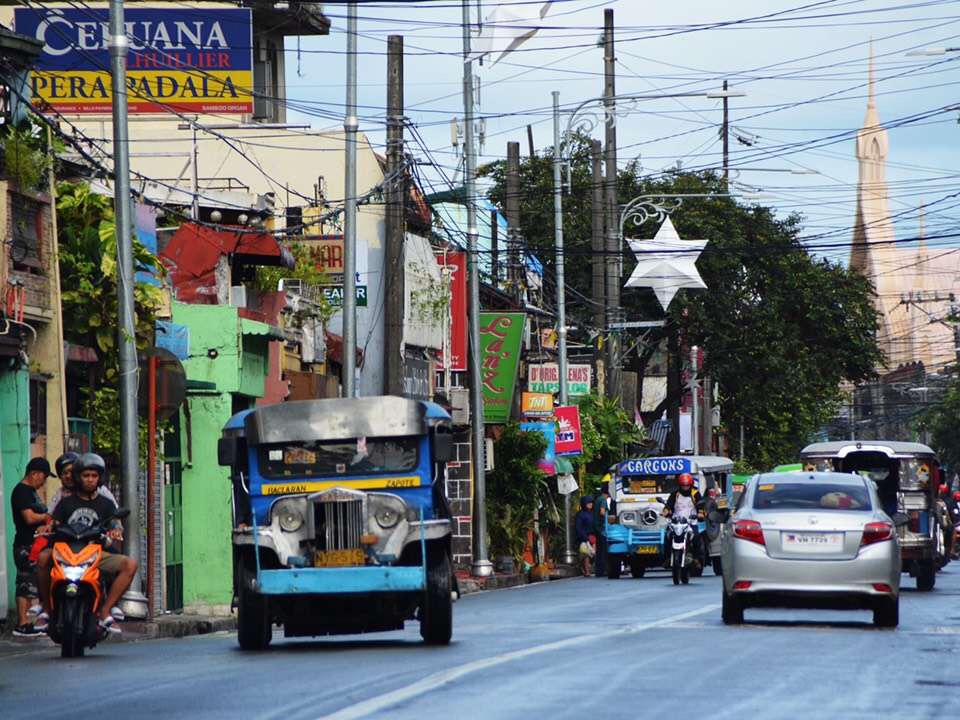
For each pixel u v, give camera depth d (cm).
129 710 2516
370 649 3722
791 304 15200
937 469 7606
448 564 3816
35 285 4981
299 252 8406
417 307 9362
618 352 12912
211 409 6256
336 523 3784
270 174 9469
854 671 3100
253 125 8694
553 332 13025
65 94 8350
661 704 2531
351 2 6222
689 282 11325
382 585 3744
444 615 3781
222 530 6172
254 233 6844
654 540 9644
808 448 7688
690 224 14612
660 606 5662
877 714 2434
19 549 4206
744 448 19562
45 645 4088
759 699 2614
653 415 17000
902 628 4438
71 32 8338
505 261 12469
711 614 5041
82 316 5266
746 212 14875
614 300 11869
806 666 3189
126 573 3759
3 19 8394
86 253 5281
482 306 11294
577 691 2702
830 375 15650
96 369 5441
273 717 2381
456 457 10106
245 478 3941
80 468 3756
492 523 10175
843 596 4403
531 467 10394
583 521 10862
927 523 7312
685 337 15362
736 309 14975
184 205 7250
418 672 3053
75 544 3672
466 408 10012
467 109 8938
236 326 6288
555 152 10762
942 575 9050
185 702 2611
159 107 8462
